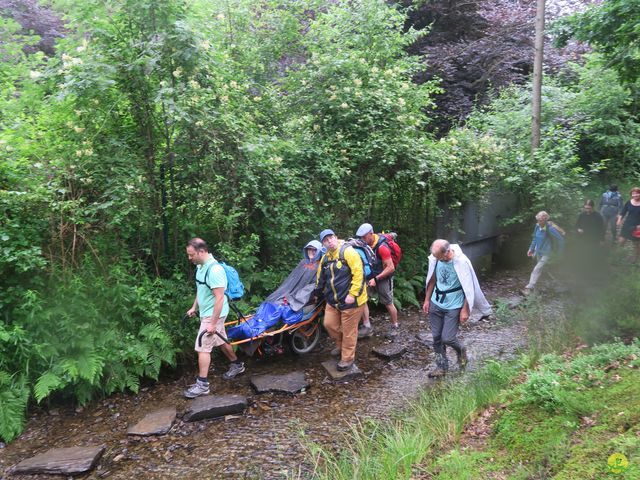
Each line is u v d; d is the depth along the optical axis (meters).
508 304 7.52
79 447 3.86
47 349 4.48
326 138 7.49
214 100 5.98
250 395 4.78
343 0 9.52
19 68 5.69
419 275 8.52
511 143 11.38
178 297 5.61
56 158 5.05
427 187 8.70
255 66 8.31
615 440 2.73
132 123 5.89
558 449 2.88
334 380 5.09
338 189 7.17
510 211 11.38
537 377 3.70
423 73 14.35
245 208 6.31
